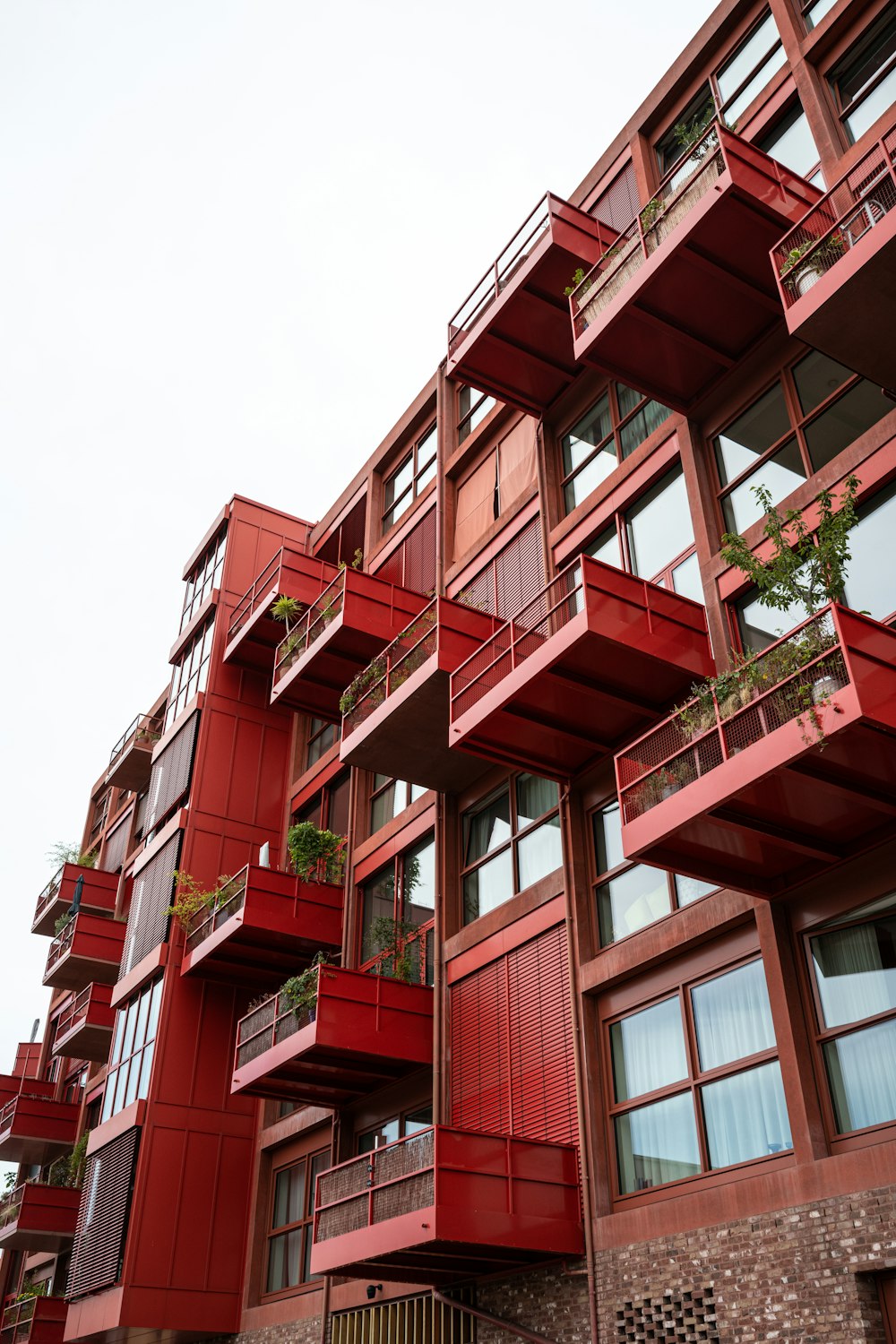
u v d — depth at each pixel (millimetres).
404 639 21484
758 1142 13211
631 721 16672
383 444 29688
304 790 29000
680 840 12812
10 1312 36250
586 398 21047
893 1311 11016
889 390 13539
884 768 11477
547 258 19094
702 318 16453
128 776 40156
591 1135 15289
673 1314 13188
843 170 15477
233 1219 24812
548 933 17672
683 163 17234
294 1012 20406
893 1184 11156
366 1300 19469
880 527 13773
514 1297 15844
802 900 13523
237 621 30531
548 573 20078
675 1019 14938
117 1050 28344
